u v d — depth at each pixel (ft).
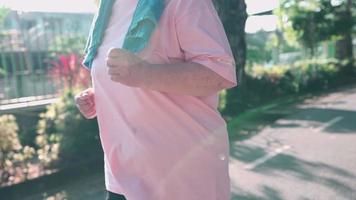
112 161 5.58
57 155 19.39
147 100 5.14
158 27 5.07
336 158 20.04
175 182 5.24
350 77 65.87
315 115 33.14
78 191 17.29
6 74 24.93
